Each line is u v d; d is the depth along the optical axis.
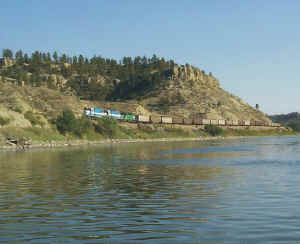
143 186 34.50
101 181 37.97
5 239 18.06
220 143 138.62
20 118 122.38
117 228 19.81
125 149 97.69
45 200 27.64
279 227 19.83
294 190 31.75
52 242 17.58
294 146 115.00
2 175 43.22
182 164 57.12
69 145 119.81
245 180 38.59
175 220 21.41
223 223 20.69
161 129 190.88
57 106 173.62
